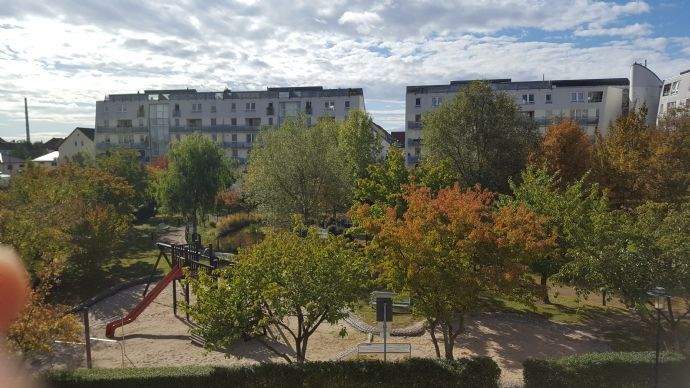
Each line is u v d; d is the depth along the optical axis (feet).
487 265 52.80
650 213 58.80
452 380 48.73
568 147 121.29
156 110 255.29
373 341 68.33
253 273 50.39
